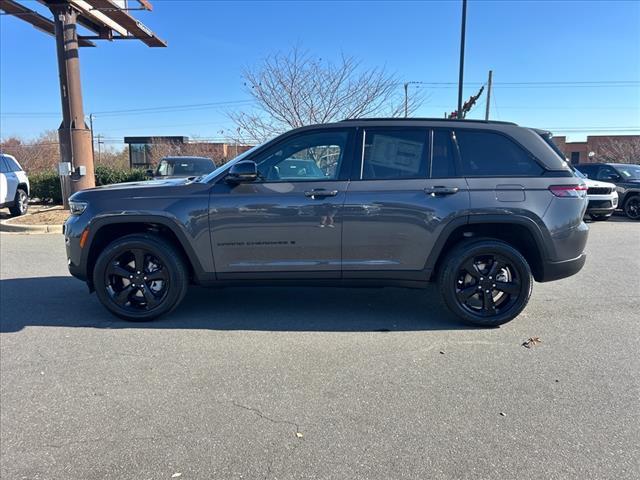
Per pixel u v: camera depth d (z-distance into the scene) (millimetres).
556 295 5777
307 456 2607
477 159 4531
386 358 3875
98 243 4781
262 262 4566
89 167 13898
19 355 3955
